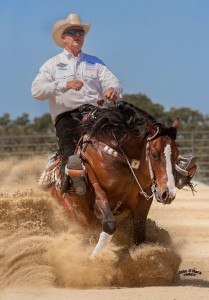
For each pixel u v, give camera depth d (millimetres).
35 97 13695
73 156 12531
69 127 13273
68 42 13719
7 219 13211
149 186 12555
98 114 12812
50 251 12641
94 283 12570
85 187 12469
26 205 13258
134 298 10820
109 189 12375
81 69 13680
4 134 58219
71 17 13758
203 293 11234
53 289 11922
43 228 13234
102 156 12383
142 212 12773
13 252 12734
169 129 12055
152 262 12516
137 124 12391
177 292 11320
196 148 41281
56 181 13258
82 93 13570
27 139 45844
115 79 13805
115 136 12383
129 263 12516
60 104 13562
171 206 26500
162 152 11898
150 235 13414
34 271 12555
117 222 12953
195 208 25891
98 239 12758
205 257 15891
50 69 13680
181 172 12258
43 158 16188
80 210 12820
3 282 12469
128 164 12281
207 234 19625
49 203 13320
